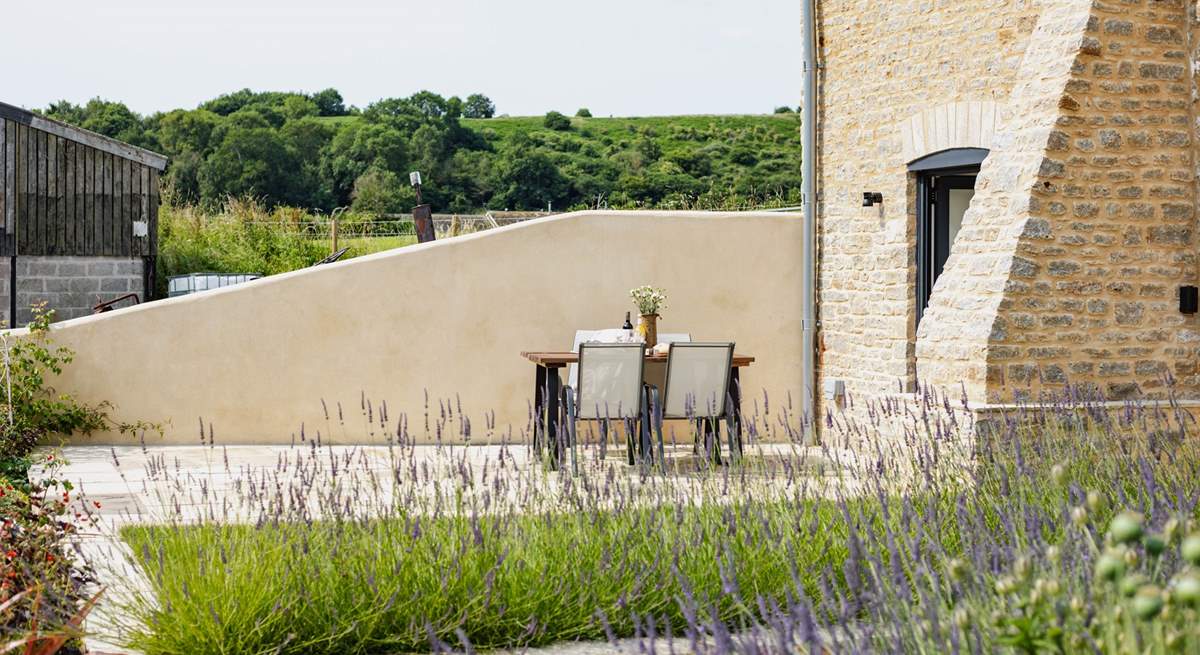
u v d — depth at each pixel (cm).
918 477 543
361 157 5862
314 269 1015
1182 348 774
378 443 1025
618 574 469
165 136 6006
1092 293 760
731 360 895
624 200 5628
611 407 877
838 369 1039
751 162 5672
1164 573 344
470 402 1035
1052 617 265
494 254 1034
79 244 1756
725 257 1064
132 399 985
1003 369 745
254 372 1005
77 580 471
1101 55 759
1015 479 521
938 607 335
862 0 1007
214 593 432
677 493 538
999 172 786
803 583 466
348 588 454
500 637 454
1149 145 768
